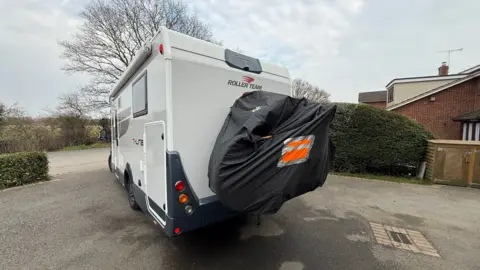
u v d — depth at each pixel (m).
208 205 2.20
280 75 3.14
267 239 2.81
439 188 5.11
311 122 1.74
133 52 16.45
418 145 6.03
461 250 2.58
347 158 6.53
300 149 1.74
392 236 2.90
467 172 5.19
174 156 2.01
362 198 4.41
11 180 5.19
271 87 2.99
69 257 2.40
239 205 1.77
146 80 2.51
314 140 1.81
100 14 15.20
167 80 2.00
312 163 1.88
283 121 1.84
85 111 15.35
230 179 1.72
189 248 2.59
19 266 2.25
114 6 15.31
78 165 8.12
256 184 1.69
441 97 11.39
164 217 2.14
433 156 5.58
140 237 2.84
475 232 3.01
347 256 2.45
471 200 4.28
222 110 2.39
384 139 6.21
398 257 2.44
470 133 9.98
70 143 13.82
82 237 2.84
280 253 2.50
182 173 2.06
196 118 2.17
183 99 2.08
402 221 3.36
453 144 5.30
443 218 3.46
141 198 2.88
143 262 2.32
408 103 12.07
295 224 3.24
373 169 6.55
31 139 10.76
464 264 2.32
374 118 6.25
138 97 2.87
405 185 5.36
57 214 3.59
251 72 2.72
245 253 2.49
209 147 2.27
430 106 11.64
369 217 3.50
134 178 3.27
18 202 4.16
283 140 1.68
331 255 2.47
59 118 13.73
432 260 2.39
